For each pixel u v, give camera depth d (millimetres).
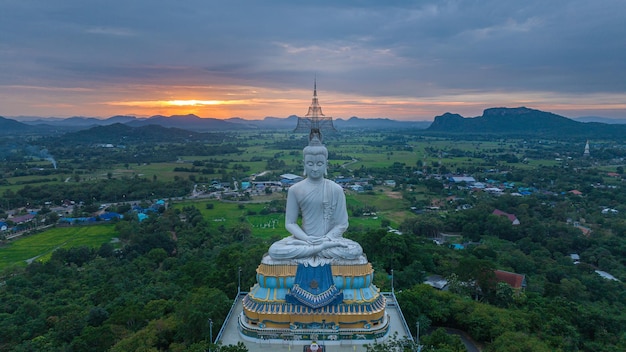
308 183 48438
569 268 79625
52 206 143625
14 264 89000
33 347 51000
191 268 72812
